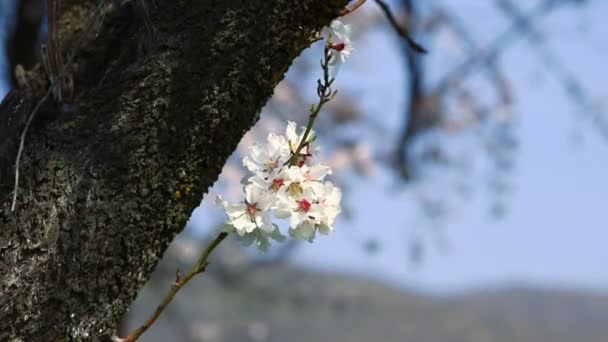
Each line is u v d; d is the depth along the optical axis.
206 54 1.59
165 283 5.21
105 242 1.57
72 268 1.56
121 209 1.57
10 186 1.57
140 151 1.58
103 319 1.58
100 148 1.58
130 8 1.64
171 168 1.58
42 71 1.65
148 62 1.59
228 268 5.34
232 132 1.61
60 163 1.57
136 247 1.58
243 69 1.59
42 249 1.56
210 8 1.60
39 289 1.55
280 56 1.61
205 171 1.60
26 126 1.58
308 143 1.61
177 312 6.18
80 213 1.56
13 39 3.56
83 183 1.57
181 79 1.58
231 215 1.59
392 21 1.88
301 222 1.59
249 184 1.60
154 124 1.58
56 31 1.60
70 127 1.59
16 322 1.55
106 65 1.62
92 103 1.59
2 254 1.55
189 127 1.59
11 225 1.56
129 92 1.59
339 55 1.63
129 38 1.62
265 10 1.60
